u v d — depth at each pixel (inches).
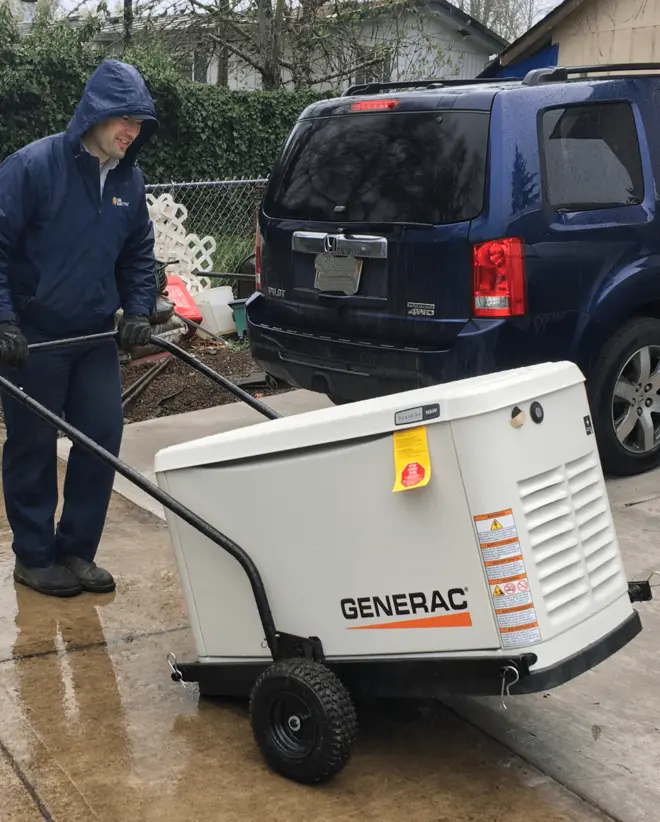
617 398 195.8
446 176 177.5
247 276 349.4
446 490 96.9
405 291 181.0
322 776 102.9
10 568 162.6
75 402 148.6
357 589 104.3
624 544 167.2
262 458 108.4
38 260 137.3
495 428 96.1
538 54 466.3
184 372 289.0
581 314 183.6
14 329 130.4
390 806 101.6
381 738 114.5
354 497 102.4
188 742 113.7
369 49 684.1
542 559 99.2
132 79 132.1
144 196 145.5
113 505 191.3
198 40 675.4
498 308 171.9
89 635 140.1
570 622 100.7
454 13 868.6
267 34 651.5
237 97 602.5
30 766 108.6
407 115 185.8
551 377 103.5
